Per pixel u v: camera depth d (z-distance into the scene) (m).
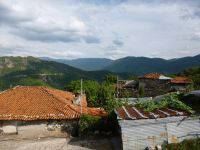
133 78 86.50
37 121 28.88
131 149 21.02
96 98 41.78
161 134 21.22
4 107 31.12
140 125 21.08
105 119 28.14
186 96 26.66
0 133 29.06
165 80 71.31
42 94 33.72
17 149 24.66
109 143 24.70
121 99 38.41
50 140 27.05
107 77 80.31
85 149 23.41
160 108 24.44
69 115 28.83
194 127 21.58
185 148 20.69
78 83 54.16
